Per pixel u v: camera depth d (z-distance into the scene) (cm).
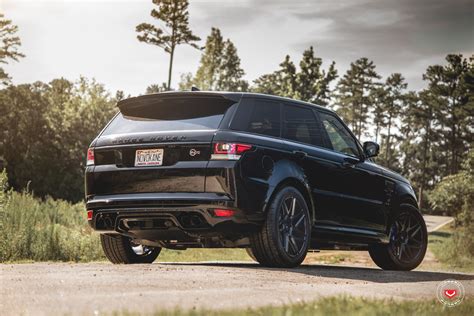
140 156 731
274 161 737
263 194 715
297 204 752
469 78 8900
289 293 484
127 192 732
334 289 525
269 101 769
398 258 936
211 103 736
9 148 7044
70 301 411
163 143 720
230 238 736
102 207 746
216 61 8244
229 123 718
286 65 8369
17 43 7162
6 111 7144
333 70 8381
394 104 12231
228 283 538
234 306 407
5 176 1230
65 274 579
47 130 7075
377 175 899
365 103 11925
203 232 705
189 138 711
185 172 706
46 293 452
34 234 1214
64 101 7894
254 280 571
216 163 699
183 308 385
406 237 950
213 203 692
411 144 12675
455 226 3309
